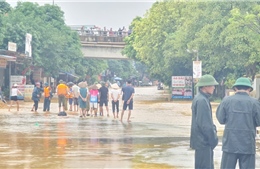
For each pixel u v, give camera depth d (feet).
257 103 32.17
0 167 43.01
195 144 32.01
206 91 32.09
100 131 72.59
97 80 330.54
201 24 157.89
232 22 124.36
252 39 129.59
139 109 128.67
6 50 165.68
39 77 214.28
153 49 200.13
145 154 50.44
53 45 208.33
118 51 275.39
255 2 140.26
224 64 155.12
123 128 77.30
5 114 105.81
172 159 47.32
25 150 53.01
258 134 59.72
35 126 79.56
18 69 188.75
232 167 32.04
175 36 176.45
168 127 79.61
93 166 43.52
